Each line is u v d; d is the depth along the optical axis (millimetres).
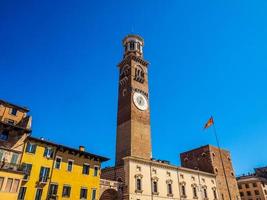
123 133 79312
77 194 51844
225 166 97938
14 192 40969
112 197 63000
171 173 74250
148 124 83250
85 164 56000
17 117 50906
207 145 97375
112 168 69375
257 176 129375
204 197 80438
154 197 65625
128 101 83938
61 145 52469
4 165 41938
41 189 47062
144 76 93938
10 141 46000
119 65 99000
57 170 50656
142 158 67938
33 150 48562
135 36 103125
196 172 83000
